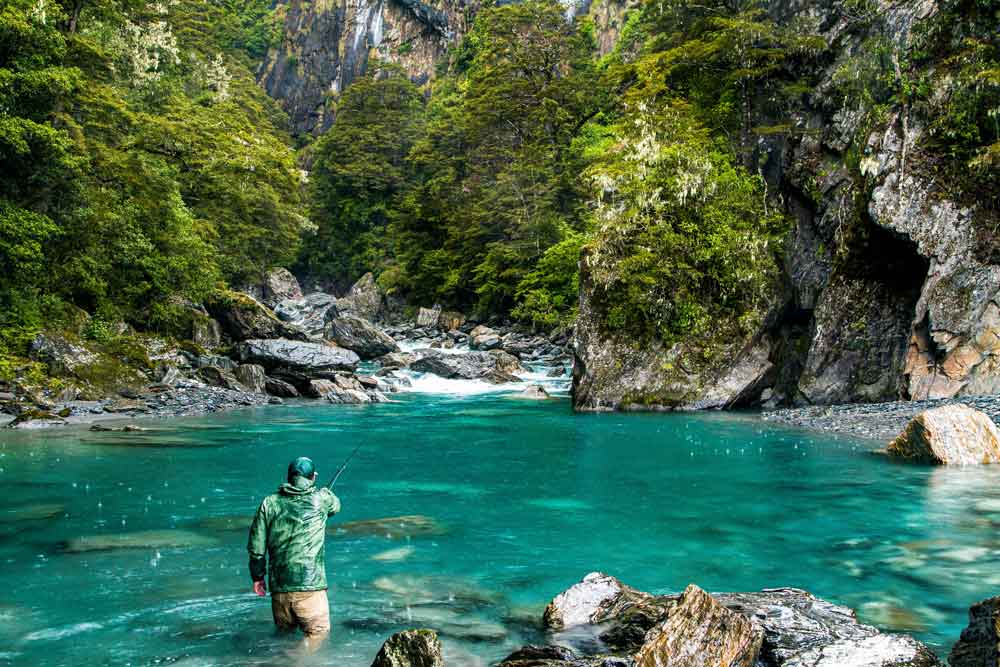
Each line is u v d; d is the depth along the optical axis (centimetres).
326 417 1922
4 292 2128
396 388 2688
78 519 880
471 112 5725
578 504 973
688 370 2138
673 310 2184
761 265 2203
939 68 1995
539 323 4425
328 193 7600
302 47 11744
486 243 5194
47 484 1073
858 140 2145
